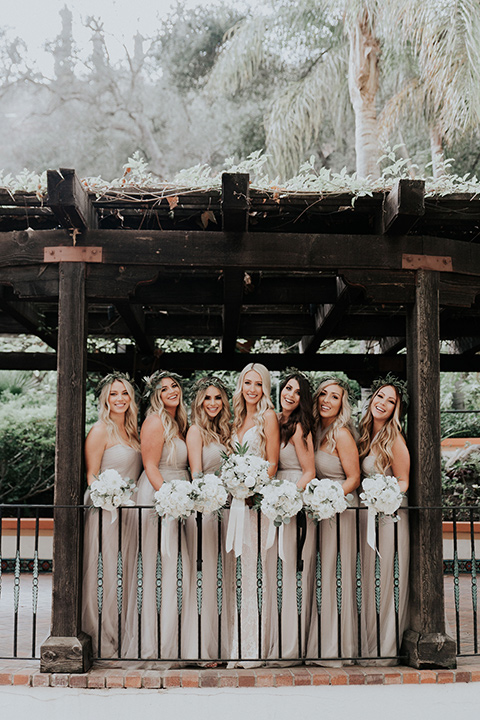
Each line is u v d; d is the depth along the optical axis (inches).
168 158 789.2
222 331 287.1
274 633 170.7
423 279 177.5
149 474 171.2
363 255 176.2
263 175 175.0
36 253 173.0
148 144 795.4
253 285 233.5
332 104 585.0
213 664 166.9
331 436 177.5
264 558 172.2
